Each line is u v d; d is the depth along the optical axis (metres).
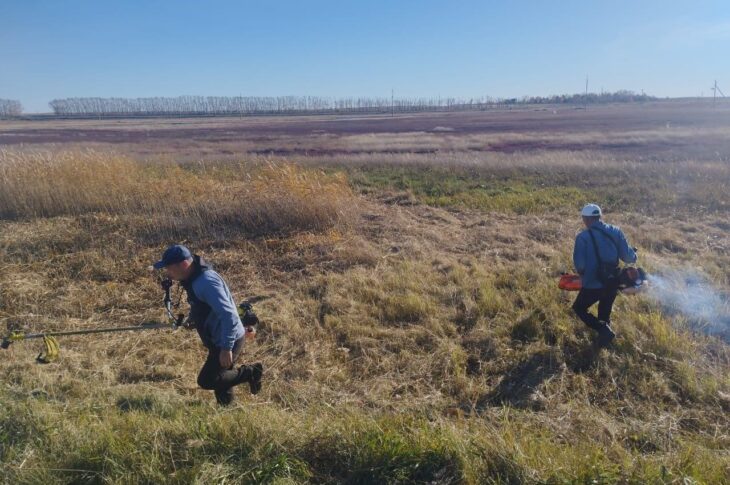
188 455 3.53
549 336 5.74
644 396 4.67
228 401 4.52
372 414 4.35
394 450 3.47
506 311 6.29
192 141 36.78
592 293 5.41
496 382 4.97
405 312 6.34
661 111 71.31
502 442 3.55
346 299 6.82
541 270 7.54
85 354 5.70
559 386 4.85
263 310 6.65
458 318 6.25
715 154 20.28
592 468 3.29
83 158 12.60
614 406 4.57
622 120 52.00
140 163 17.44
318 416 4.22
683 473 3.26
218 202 10.48
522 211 11.70
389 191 13.95
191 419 4.00
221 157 21.89
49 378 5.04
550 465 3.37
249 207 10.03
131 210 10.80
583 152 21.81
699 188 12.70
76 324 6.53
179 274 4.13
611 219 10.68
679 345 5.36
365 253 8.37
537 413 4.41
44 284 7.70
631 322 5.83
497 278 7.28
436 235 9.46
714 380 4.75
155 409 4.39
